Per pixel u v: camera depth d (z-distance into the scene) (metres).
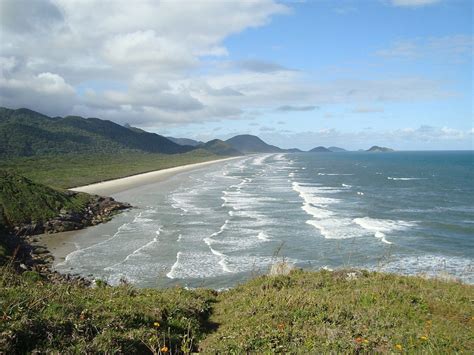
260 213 49.09
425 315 10.27
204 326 10.85
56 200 46.69
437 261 30.09
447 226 42.16
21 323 7.12
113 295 11.70
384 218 46.75
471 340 8.50
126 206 53.84
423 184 86.31
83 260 29.69
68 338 7.31
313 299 11.24
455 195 67.75
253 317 10.37
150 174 113.94
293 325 9.39
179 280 25.48
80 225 42.06
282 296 11.85
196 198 63.22
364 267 28.48
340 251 32.41
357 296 11.69
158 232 38.78
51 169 107.88
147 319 9.48
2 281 10.57
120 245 34.06
